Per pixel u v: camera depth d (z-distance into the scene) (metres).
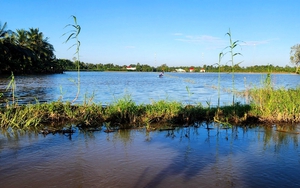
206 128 9.20
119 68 166.38
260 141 7.68
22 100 16.14
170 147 7.05
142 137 7.99
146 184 4.84
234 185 4.84
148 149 6.85
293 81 36.28
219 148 7.00
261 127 9.36
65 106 10.36
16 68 58.66
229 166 5.73
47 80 41.78
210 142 7.56
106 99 16.98
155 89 26.44
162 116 10.23
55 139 7.65
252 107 11.12
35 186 4.73
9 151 6.58
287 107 10.24
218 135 8.33
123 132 8.52
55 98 17.41
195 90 25.44
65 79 45.91
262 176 5.23
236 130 8.96
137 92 22.86
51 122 9.53
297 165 5.82
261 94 12.20
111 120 9.82
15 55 59.62
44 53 76.25
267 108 10.39
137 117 9.91
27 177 5.09
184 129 9.05
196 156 6.36
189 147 7.07
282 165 5.82
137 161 5.97
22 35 70.50
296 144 7.38
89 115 9.72
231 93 22.09
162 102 11.41
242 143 7.47
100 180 4.99
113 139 7.73
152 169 5.52
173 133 8.52
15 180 4.96
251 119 10.31
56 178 5.06
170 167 5.64
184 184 4.85
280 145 7.29
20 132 8.35
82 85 31.75
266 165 5.80
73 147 6.94
